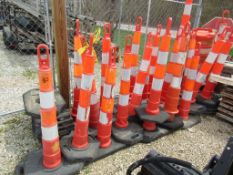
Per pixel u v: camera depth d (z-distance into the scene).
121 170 2.62
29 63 6.11
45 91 1.97
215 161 1.71
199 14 5.66
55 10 2.67
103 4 7.85
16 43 6.88
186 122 3.61
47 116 2.07
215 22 4.77
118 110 2.98
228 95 3.72
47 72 1.91
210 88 3.95
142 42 6.48
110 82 2.47
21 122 3.36
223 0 11.43
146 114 3.04
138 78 3.03
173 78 3.12
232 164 1.42
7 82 4.84
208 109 3.97
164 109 3.31
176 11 10.73
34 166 2.30
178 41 3.08
